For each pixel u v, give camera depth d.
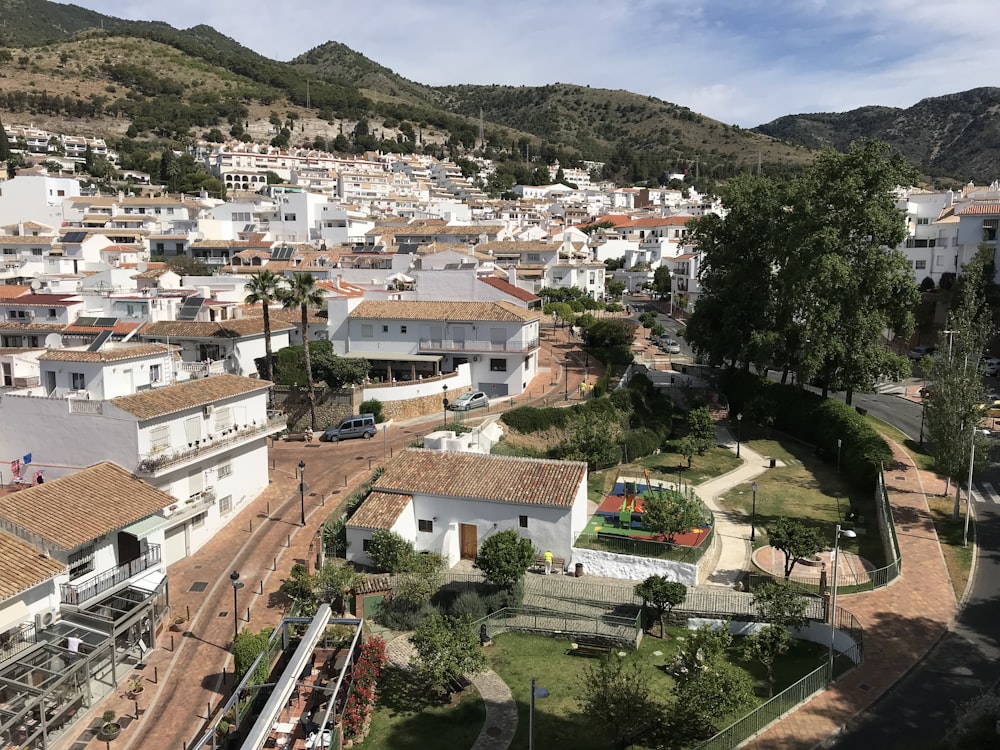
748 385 73.88
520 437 60.22
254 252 122.12
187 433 46.84
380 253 109.75
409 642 36.19
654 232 176.25
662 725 28.02
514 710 30.66
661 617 36.88
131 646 34.81
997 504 49.22
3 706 28.36
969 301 67.06
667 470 59.22
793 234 63.97
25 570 32.38
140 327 70.44
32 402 45.56
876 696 29.64
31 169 176.62
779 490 54.97
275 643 33.28
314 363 70.25
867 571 41.50
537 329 77.88
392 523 42.03
